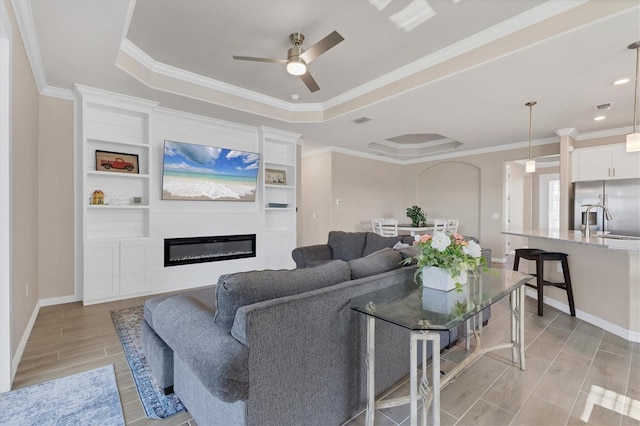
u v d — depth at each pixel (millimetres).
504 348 2416
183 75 3736
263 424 1285
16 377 2088
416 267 2195
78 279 3756
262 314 1284
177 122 4488
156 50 3240
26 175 2688
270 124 4945
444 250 1887
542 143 6012
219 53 3281
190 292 2406
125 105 3848
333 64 3465
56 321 3076
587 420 1693
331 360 1564
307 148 6969
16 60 2186
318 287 1623
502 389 1981
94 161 3848
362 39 2963
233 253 4922
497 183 6703
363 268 1930
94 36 2553
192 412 1624
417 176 8180
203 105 4090
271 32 2869
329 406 1562
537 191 8633
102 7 2207
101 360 2326
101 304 3611
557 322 3164
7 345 1944
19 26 2223
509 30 2709
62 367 2223
